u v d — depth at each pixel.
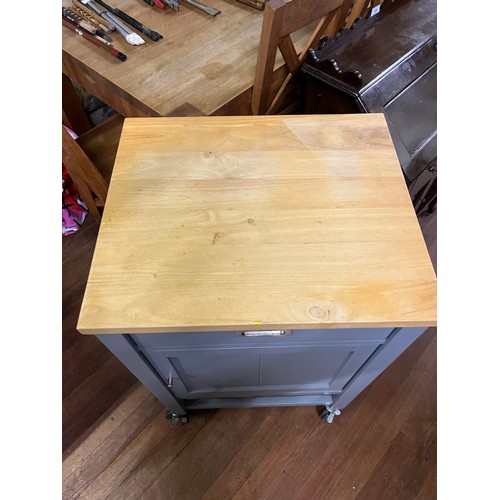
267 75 0.99
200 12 1.20
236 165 0.71
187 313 0.54
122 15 1.15
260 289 0.56
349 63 1.13
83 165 1.08
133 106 1.01
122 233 0.62
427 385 1.18
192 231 0.62
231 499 1.01
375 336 0.64
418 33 1.22
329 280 0.57
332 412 1.08
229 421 1.12
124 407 1.14
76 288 1.37
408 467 1.05
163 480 1.04
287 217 0.64
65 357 1.22
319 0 0.94
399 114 1.10
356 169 0.71
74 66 1.08
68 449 1.08
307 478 1.04
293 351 0.70
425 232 1.53
